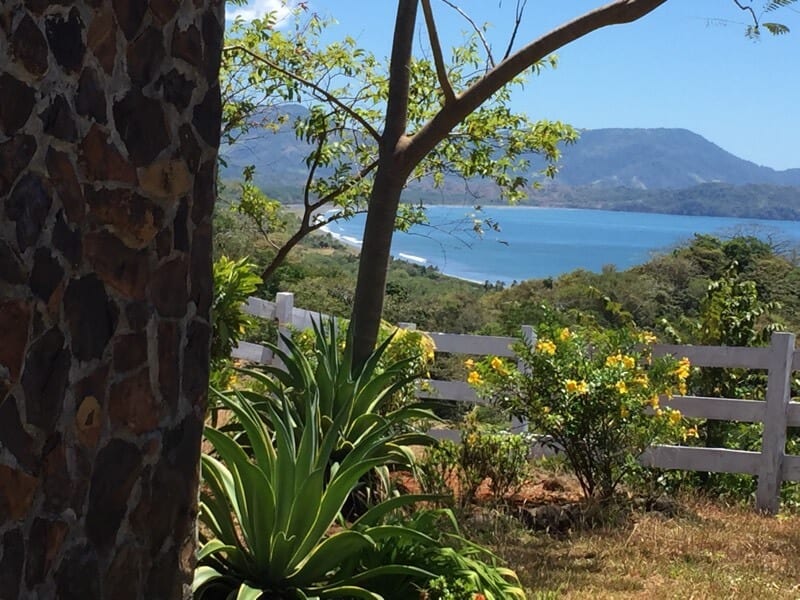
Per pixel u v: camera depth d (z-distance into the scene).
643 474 8.97
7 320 3.30
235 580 4.96
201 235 4.02
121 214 3.62
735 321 10.59
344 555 4.91
